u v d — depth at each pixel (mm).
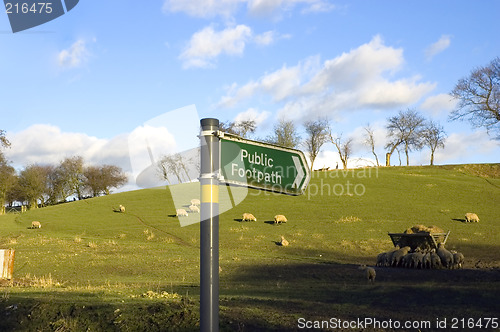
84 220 60000
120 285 23047
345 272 27500
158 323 10711
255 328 11031
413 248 30766
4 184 85812
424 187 71875
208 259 3229
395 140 119375
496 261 33500
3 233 53656
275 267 30469
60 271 30672
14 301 12289
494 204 60969
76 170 107500
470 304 16391
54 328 10836
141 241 46406
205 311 3238
